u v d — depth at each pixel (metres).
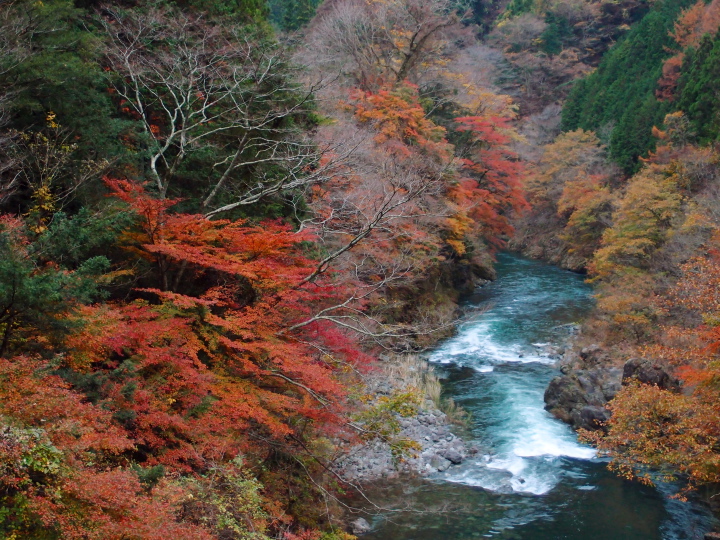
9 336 6.93
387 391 16.52
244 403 9.02
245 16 16.81
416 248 19.67
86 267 7.41
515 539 10.95
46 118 10.66
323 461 11.40
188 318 9.93
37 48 11.34
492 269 34.16
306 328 11.28
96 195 11.54
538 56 54.56
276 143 13.89
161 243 10.23
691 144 29.55
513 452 14.45
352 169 14.05
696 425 11.02
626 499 12.41
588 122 44.19
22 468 5.19
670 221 22.62
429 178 16.73
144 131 13.80
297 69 15.72
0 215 9.53
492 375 19.45
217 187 12.74
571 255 37.78
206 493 7.70
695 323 17.02
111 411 7.23
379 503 12.02
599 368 17.72
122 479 5.67
